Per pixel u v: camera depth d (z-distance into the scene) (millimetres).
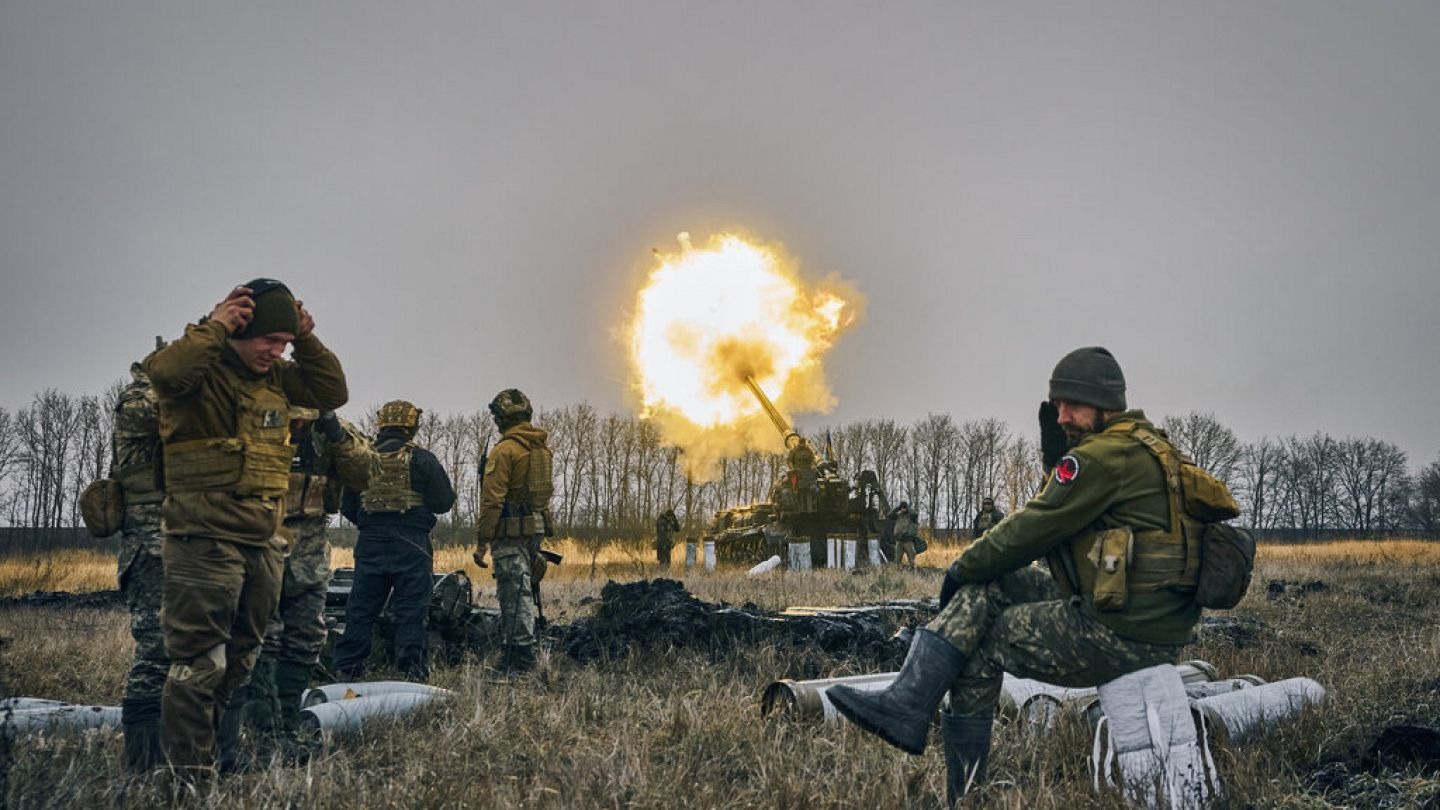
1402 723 5254
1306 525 73125
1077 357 4297
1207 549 3963
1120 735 3973
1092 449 4031
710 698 5668
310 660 5320
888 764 4559
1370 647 8734
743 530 32125
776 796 4039
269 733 4996
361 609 7504
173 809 3855
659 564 28422
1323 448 74688
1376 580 17781
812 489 29812
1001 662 4133
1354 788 4402
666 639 7730
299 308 4555
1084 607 4016
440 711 5691
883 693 4148
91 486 4430
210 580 4156
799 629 7738
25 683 6383
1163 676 3986
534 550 7949
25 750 4445
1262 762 4703
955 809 3977
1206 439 75188
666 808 3953
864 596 13805
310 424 5078
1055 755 4805
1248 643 8867
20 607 14148
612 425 56500
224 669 4242
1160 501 4012
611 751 4707
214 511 4172
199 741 4141
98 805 3918
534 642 7766
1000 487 67938
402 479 7504
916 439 70750
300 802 3922
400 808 3910
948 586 4328
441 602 8148
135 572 4398
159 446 4316
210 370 4203
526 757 4805
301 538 5262
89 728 5180
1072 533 4023
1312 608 12703
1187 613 4016
